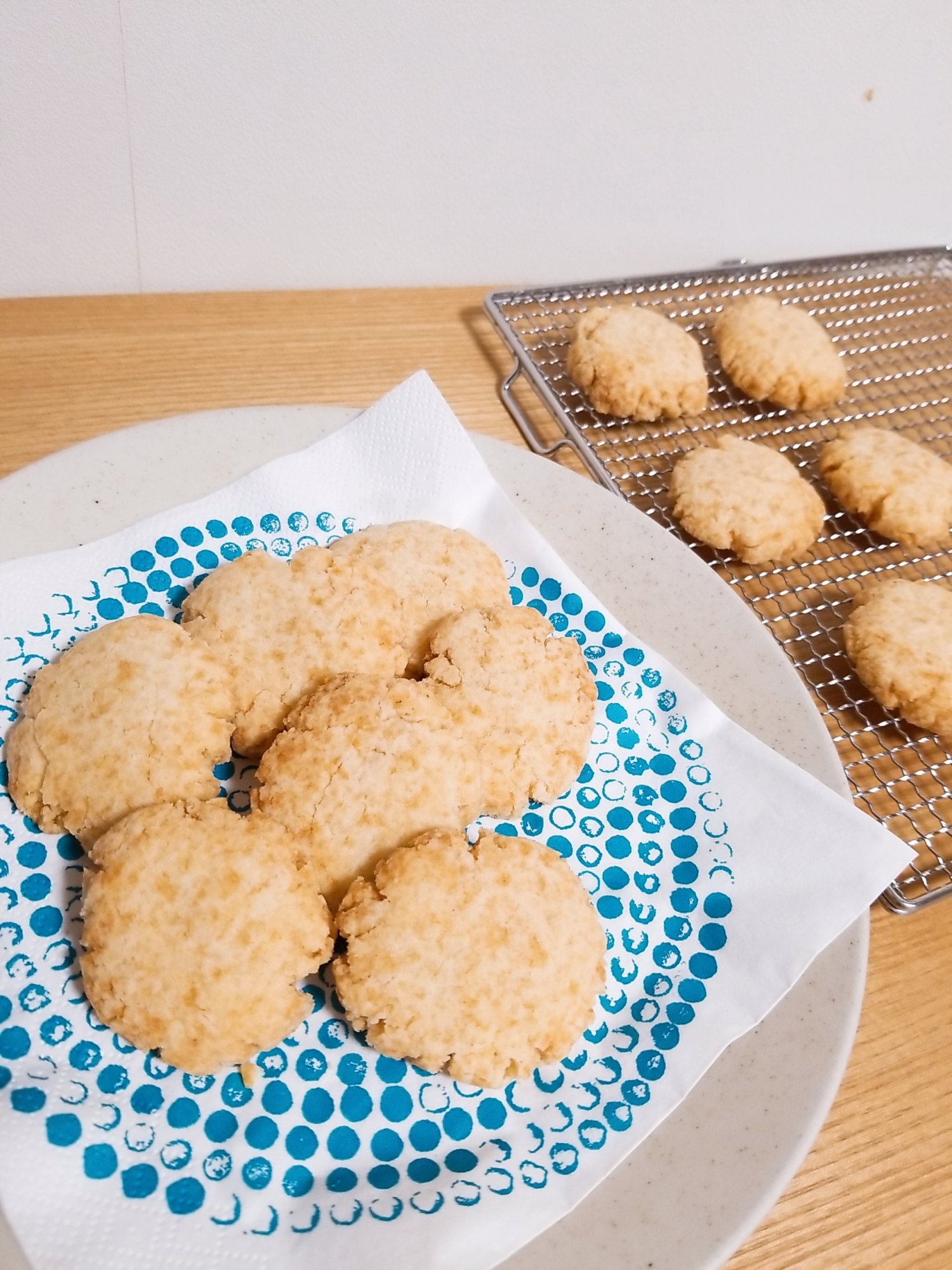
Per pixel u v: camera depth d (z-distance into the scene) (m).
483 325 0.46
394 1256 0.21
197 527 0.32
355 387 0.41
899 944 0.30
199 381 0.40
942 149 0.52
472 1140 0.23
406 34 0.39
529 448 0.41
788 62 0.45
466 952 0.24
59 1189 0.20
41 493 0.31
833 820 0.28
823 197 0.53
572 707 0.29
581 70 0.42
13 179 0.39
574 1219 0.22
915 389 0.47
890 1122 0.27
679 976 0.26
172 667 0.27
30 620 0.29
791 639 0.36
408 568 0.31
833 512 0.41
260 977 0.23
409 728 0.27
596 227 0.49
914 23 0.46
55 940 0.24
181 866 0.24
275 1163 0.22
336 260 0.46
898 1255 0.25
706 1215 0.22
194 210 0.42
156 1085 0.23
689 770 0.29
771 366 0.43
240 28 0.37
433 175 0.44
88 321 0.41
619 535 0.34
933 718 0.33
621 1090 0.24
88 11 0.35
